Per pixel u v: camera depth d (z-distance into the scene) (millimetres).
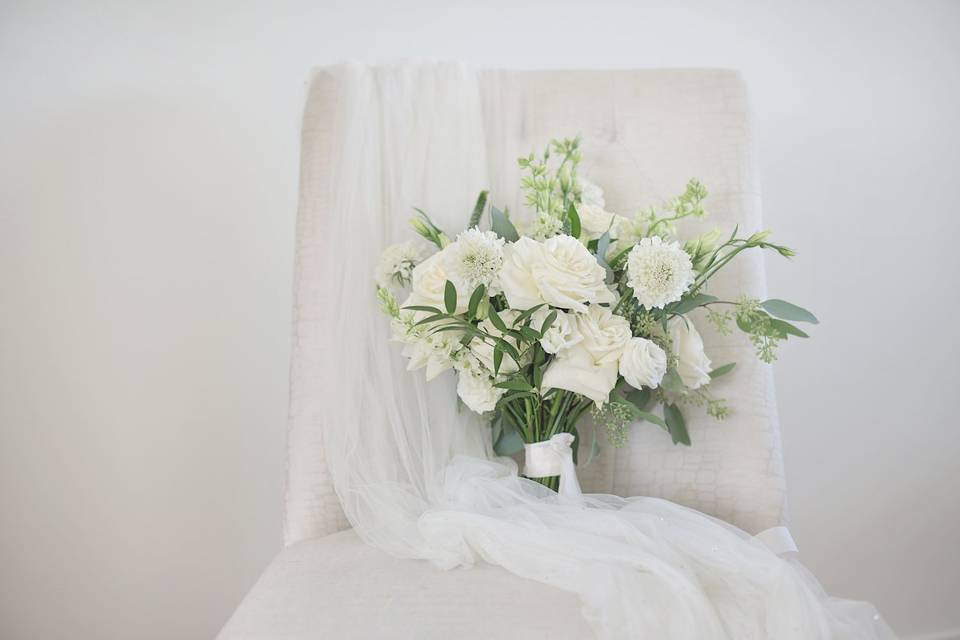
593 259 1000
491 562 995
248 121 1748
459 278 1002
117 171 1695
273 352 1752
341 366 1186
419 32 1817
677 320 1127
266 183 1754
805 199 1936
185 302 1719
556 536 969
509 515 1025
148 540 1698
